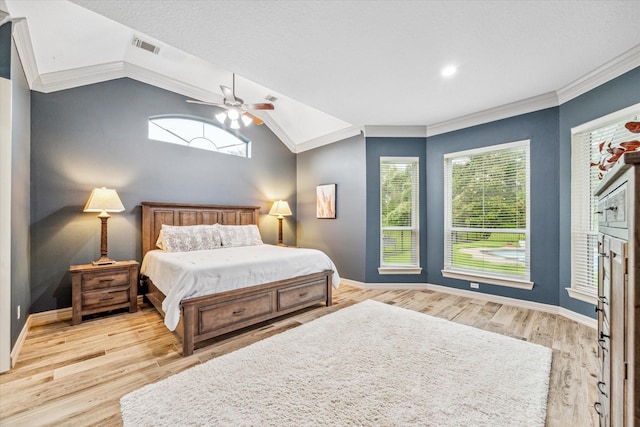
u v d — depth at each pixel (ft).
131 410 5.16
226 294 8.32
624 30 6.88
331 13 6.37
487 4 6.07
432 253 14.02
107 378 6.29
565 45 7.53
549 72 8.94
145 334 8.72
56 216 10.33
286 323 9.64
